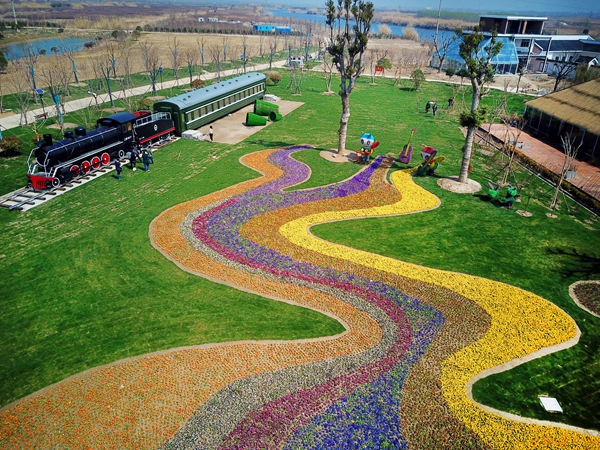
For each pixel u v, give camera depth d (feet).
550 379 63.93
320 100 238.27
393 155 153.79
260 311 75.87
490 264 91.91
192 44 422.82
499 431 54.90
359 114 211.41
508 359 66.85
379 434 53.83
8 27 440.86
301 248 94.99
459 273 88.12
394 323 73.77
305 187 125.80
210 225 103.19
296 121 195.72
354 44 135.03
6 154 140.36
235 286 82.23
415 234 102.94
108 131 136.67
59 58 304.91
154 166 138.82
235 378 62.13
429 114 215.92
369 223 107.34
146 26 538.88
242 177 131.23
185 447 52.39
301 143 164.04
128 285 81.76
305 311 76.23
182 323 72.49
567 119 165.58
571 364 66.74
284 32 570.46
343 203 116.78
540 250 97.86
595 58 292.61
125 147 143.23
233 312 75.36
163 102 164.86
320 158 147.84
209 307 76.43
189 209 110.42
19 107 193.36
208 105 183.52
